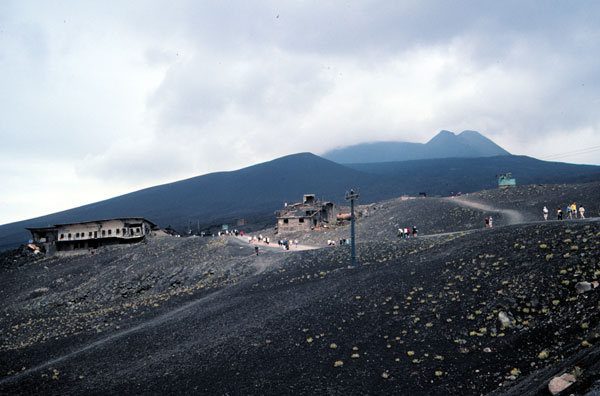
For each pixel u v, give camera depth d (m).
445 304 24.23
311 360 21.59
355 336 23.62
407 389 16.62
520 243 29.33
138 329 35.91
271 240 101.62
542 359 15.04
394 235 74.25
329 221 119.50
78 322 45.56
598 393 9.01
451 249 36.25
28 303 67.06
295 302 33.44
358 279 35.75
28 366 31.16
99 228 110.62
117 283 67.94
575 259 21.89
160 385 21.86
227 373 21.94
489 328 19.70
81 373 26.42
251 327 29.33
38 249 121.75
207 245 87.94
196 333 30.83
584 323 15.80
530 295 20.75
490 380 15.32
